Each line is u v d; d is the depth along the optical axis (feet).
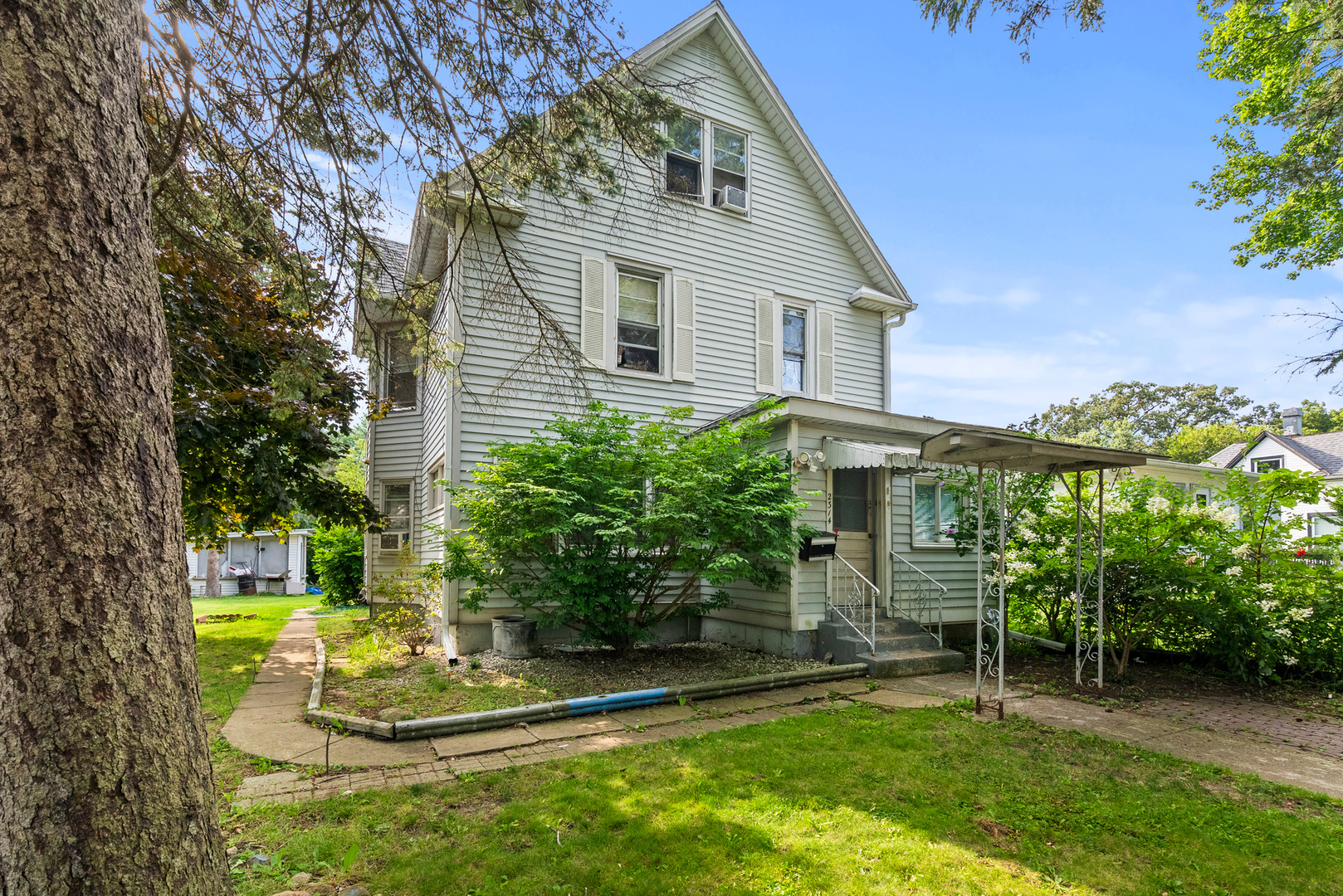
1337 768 16.40
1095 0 16.31
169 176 13.96
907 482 35.17
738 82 38.99
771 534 25.67
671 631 33.19
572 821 12.50
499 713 18.83
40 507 5.49
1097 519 27.71
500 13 13.99
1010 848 11.74
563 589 24.79
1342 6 29.71
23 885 5.17
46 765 5.33
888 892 10.18
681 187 22.35
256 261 17.33
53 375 5.65
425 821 12.51
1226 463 98.27
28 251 5.64
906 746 17.28
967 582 36.78
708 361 36.40
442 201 17.74
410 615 29.32
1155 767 16.16
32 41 5.82
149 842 5.77
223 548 31.76
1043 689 24.45
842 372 41.50
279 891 9.92
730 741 17.49
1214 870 11.08
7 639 5.33
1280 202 46.09
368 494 43.19
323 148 15.07
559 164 17.28
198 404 23.15
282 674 25.84
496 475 25.67
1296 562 26.76
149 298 6.64
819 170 40.42
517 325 20.35
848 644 27.30
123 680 5.77
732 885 10.28
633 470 26.86
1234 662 25.80
